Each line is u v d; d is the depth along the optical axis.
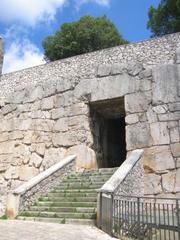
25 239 5.90
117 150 15.68
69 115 13.60
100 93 13.02
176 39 12.37
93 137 13.59
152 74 11.99
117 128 16.22
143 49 13.02
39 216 9.06
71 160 12.34
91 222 8.05
